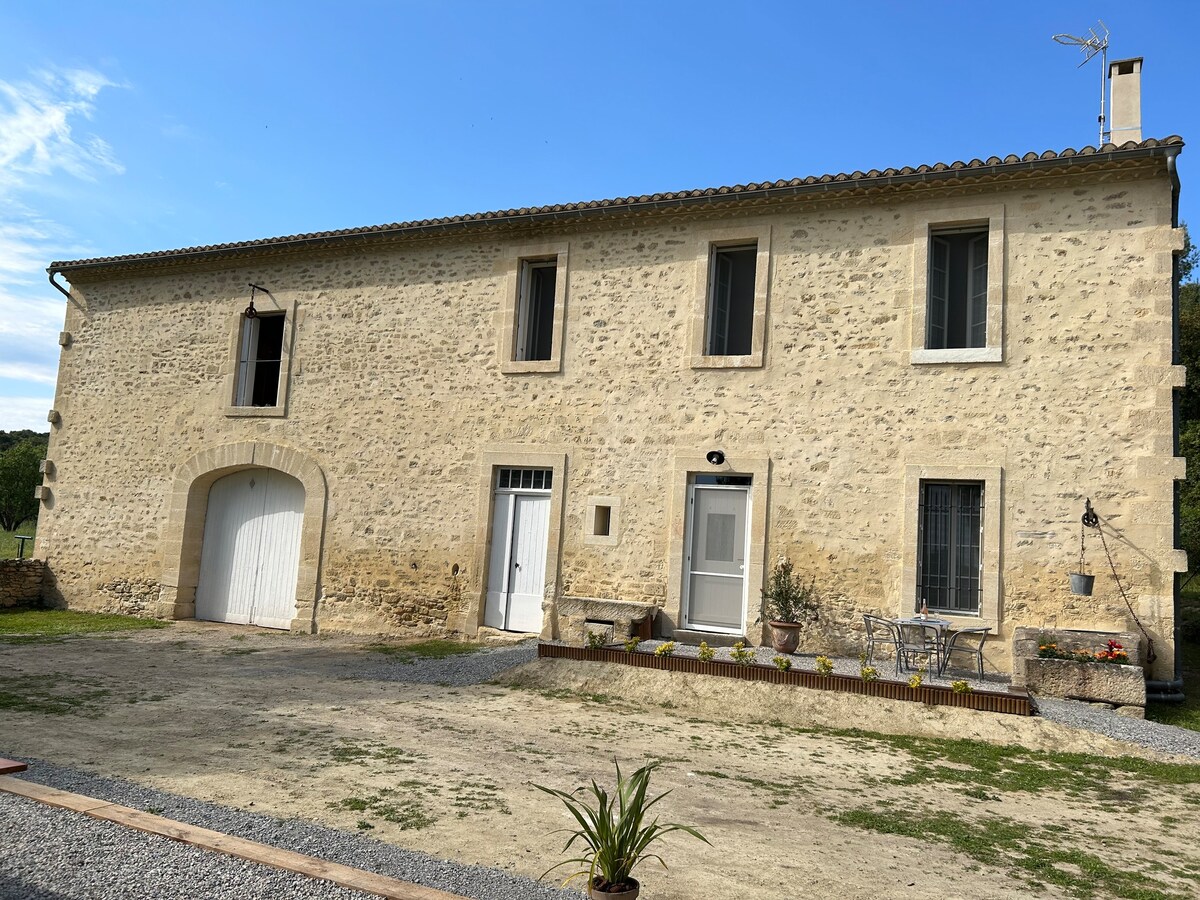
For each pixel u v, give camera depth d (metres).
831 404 9.28
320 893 3.21
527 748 5.80
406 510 11.19
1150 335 8.19
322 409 11.84
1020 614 8.33
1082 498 8.24
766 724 6.91
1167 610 7.82
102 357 13.49
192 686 7.67
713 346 10.09
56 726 5.96
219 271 12.80
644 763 5.57
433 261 11.46
